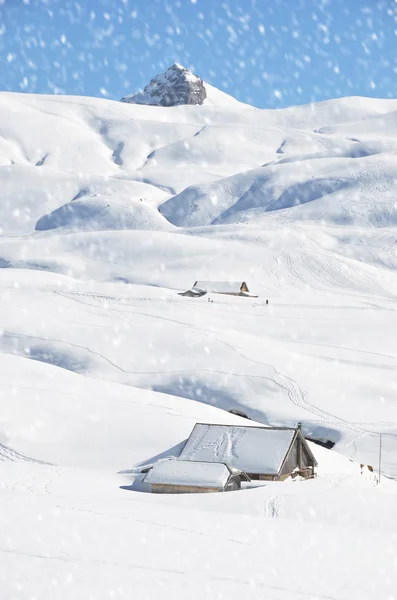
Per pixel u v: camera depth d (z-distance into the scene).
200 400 142.75
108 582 39.53
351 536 56.84
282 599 39.31
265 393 143.25
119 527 53.03
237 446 96.94
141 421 113.19
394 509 75.38
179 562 44.91
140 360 160.62
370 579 44.38
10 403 115.12
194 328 184.62
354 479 89.88
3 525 50.81
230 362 158.50
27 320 185.50
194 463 88.56
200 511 63.28
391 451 118.69
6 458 100.62
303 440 99.12
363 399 141.75
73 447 104.75
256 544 51.50
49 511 56.62
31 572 40.25
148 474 86.44
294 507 73.38
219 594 39.19
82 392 123.94
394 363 171.62
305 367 158.38
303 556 48.94
